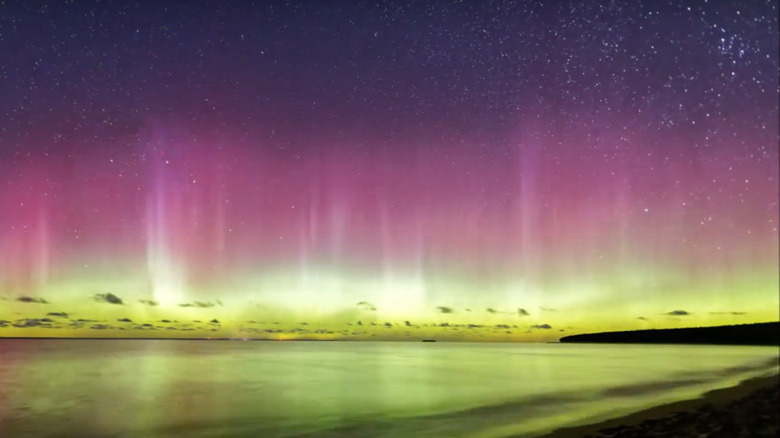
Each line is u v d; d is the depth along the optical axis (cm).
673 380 3020
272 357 9144
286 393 2814
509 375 4241
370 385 3312
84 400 2512
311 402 2373
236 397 2620
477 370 5175
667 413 1438
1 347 14225
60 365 5950
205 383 3525
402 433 1494
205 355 10025
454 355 10956
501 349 17362
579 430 1234
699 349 12206
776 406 1328
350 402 2352
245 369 5422
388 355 10662
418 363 6912
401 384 3391
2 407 2256
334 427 1656
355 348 18275
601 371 4462
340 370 5250
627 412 1593
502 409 1961
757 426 1053
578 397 2277
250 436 1548
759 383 2281
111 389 3094
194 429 1698
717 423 1119
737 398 1658
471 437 1348
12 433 1664
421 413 1925
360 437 1462
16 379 3931
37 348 13662
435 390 2912
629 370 4512
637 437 1055
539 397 2359
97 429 1727
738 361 5425
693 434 1016
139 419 1911
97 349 13388
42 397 2645
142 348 15075
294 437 1501
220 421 1844
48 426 1789
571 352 12800
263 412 2050
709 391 2100
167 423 1820
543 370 4884
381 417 1855
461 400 2361
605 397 2223
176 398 2588
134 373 4666
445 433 1460
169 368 5547
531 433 1309
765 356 6894
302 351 13338
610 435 1107
